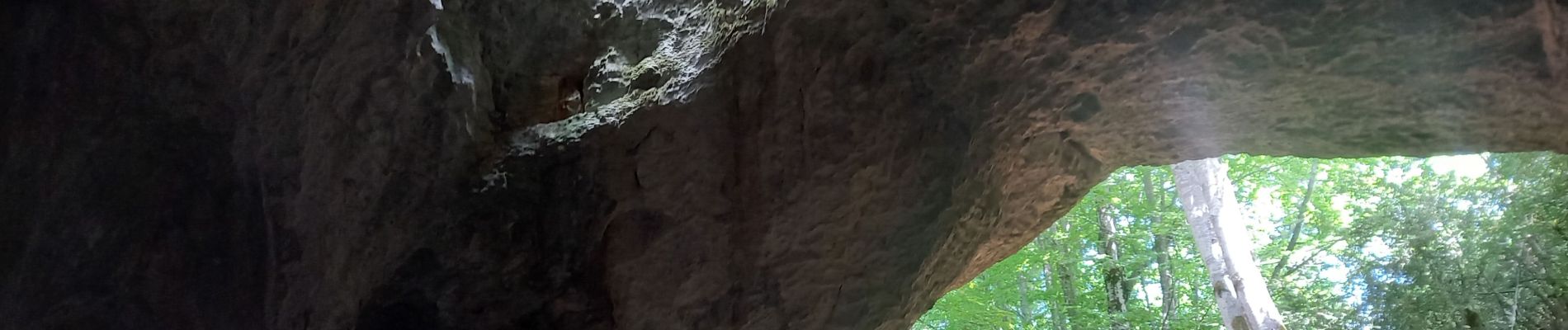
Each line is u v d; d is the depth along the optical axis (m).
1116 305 8.50
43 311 2.57
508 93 2.31
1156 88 1.98
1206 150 2.27
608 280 2.10
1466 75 1.79
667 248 2.09
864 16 1.92
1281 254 7.99
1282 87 1.90
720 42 2.11
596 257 2.09
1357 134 2.05
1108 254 8.81
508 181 2.10
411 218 2.11
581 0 2.39
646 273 2.10
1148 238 8.93
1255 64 1.84
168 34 2.49
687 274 2.10
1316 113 2.00
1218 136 2.19
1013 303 8.41
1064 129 2.21
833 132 2.00
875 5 1.91
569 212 2.09
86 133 2.60
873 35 1.94
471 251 2.07
